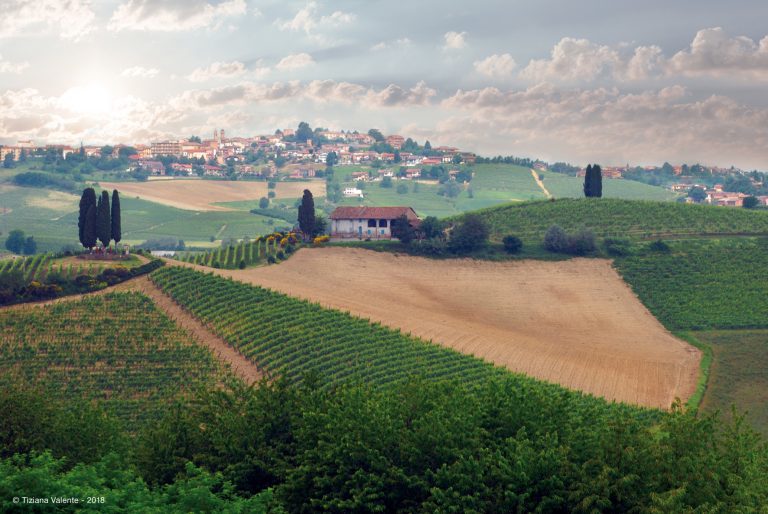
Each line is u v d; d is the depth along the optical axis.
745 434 52.69
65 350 108.69
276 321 118.62
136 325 116.62
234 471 56.91
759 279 150.62
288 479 53.84
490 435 55.19
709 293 146.50
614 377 110.56
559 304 144.50
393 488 52.81
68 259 144.12
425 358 109.19
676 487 47.66
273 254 159.75
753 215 188.50
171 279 132.25
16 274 129.12
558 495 48.84
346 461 53.97
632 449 49.16
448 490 49.50
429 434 53.91
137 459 60.06
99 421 66.19
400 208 181.12
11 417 62.19
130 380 102.75
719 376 112.44
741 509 45.28
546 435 52.66
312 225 172.00
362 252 162.38
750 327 132.75
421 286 149.38
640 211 193.75
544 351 119.94
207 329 117.94
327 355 108.50
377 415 55.84
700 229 180.62
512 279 154.50
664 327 135.75
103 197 148.12
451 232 170.00
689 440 50.69
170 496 47.69
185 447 60.69
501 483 49.62
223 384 102.25
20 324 113.81
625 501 48.09
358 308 130.88
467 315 136.75
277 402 61.69
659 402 102.31
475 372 104.94
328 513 53.12
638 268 158.12
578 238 165.00
